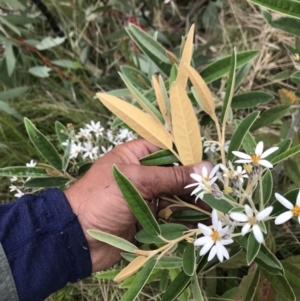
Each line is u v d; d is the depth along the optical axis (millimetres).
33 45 553
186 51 265
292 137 368
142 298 408
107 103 253
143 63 528
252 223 200
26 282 268
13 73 567
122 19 567
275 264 234
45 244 270
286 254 406
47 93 563
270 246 323
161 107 261
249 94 331
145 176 267
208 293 379
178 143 261
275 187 383
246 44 520
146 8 585
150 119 259
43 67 545
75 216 274
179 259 252
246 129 269
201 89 262
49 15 565
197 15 576
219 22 558
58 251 271
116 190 269
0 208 281
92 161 358
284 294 260
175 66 313
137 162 300
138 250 229
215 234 210
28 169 329
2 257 264
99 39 582
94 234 225
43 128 548
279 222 200
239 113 490
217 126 274
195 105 381
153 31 543
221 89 401
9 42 526
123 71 398
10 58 519
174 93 241
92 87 562
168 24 585
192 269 230
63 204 276
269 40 526
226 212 226
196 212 293
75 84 570
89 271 284
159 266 250
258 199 316
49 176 331
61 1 562
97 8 530
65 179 335
